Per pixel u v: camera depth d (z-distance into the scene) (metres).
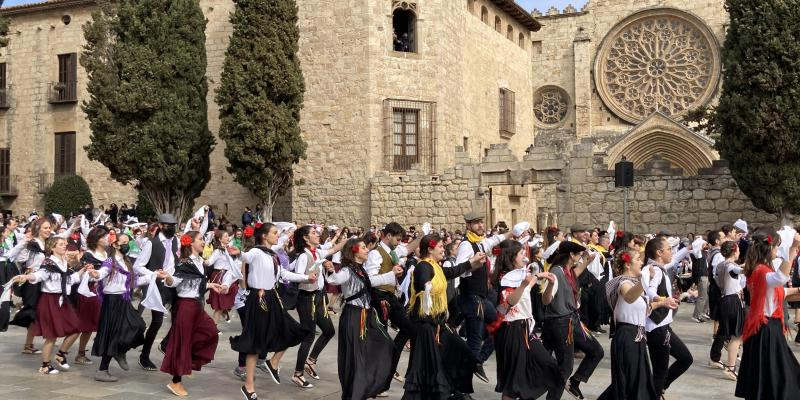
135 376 13.08
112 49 33.97
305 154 34.50
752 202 27.81
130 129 32.91
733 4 27.77
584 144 31.73
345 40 37.00
